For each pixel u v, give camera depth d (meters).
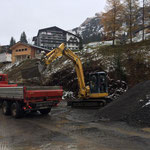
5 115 10.27
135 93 9.73
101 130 6.60
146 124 6.87
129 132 6.20
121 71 17.55
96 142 5.27
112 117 8.41
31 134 6.31
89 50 26.83
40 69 10.75
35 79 23.84
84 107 13.24
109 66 19.22
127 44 24.91
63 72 21.91
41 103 9.38
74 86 18.92
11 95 9.66
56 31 80.12
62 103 15.60
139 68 17.52
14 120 8.81
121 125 7.17
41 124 7.85
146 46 21.05
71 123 7.97
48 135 6.14
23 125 7.70
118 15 25.56
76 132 6.43
